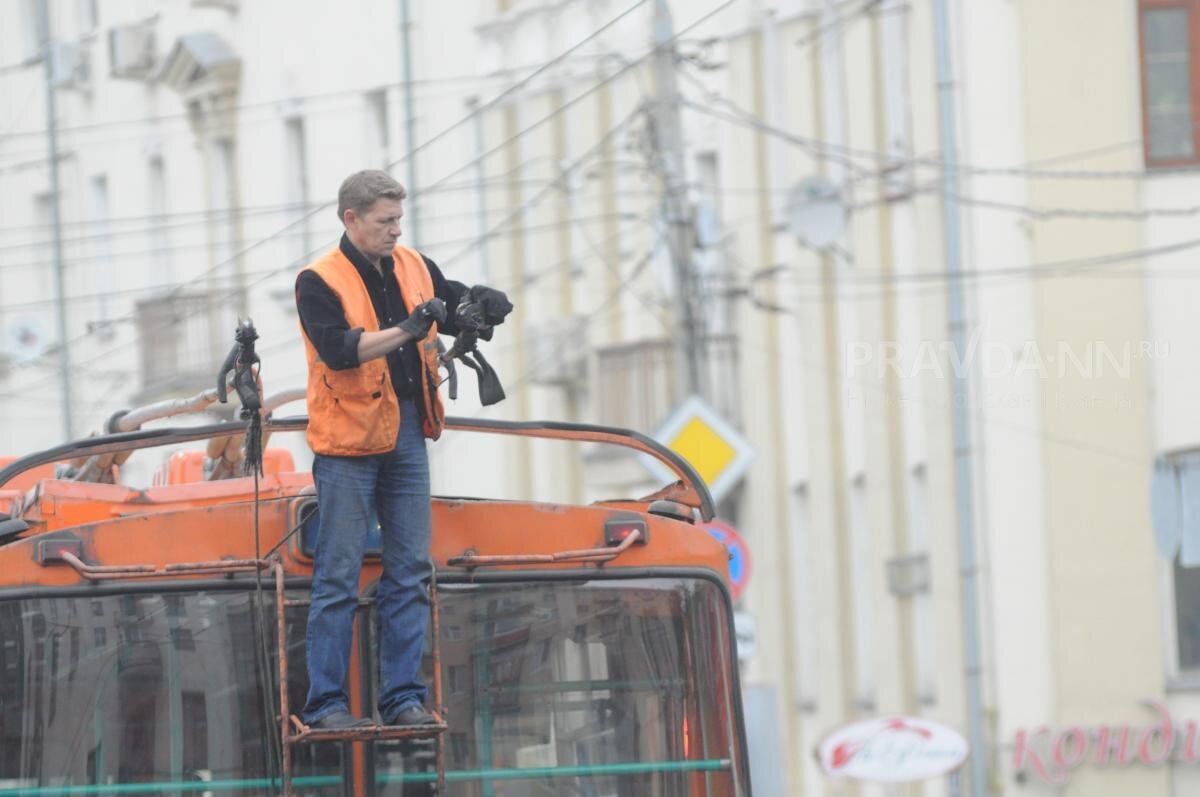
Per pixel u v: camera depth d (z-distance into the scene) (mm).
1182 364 52156
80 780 15172
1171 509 52062
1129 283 52094
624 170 56250
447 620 15797
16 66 90562
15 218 90500
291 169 75500
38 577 15297
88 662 15289
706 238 60000
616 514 16172
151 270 83562
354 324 15312
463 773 15617
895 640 56500
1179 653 52594
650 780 15906
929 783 54938
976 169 52938
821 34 57656
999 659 53594
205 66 77938
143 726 15297
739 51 60156
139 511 17766
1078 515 52344
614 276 62906
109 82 85562
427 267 16031
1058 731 52656
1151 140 52500
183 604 15445
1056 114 52375
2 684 15156
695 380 46156
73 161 88000
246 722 15391
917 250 54625
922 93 54344
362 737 14781
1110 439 52094
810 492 59281
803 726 60438
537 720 15797
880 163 55906
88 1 87312
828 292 57594
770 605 61438
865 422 56844
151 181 83625
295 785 15297
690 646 16109
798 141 53219
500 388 15781
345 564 15281
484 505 16016
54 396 85062
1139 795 52719
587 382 65125
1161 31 52625
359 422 15242
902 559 55656
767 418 60625
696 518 18203
